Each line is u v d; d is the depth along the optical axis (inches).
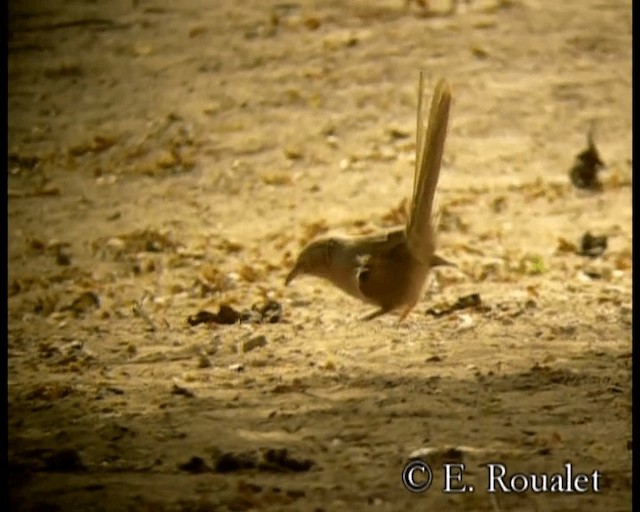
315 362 1070.4
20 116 2079.2
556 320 1169.4
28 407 1003.3
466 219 1630.2
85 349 1181.1
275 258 1515.7
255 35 2242.9
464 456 860.6
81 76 2181.3
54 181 1873.8
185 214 1732.3
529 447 873.5
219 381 1039.6
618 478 828.6
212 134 1972.2
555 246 1529.3
